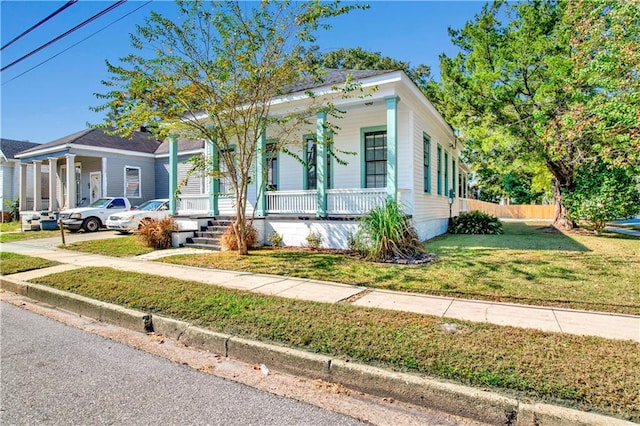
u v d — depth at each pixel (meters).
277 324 4.17
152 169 22.36
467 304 4.89
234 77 8.15
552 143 10.95
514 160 14.78
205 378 3.36
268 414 2.73
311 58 8.81
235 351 3.84
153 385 3.21
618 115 7.80
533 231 15.08
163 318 4.63
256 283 6.30
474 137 14.19
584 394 2.60
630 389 2.63
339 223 9.85
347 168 12.28
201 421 2.63
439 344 3.47
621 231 15.24
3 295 6.78
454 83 13.81
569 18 10.02
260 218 10.86
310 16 7.64
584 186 12.79
